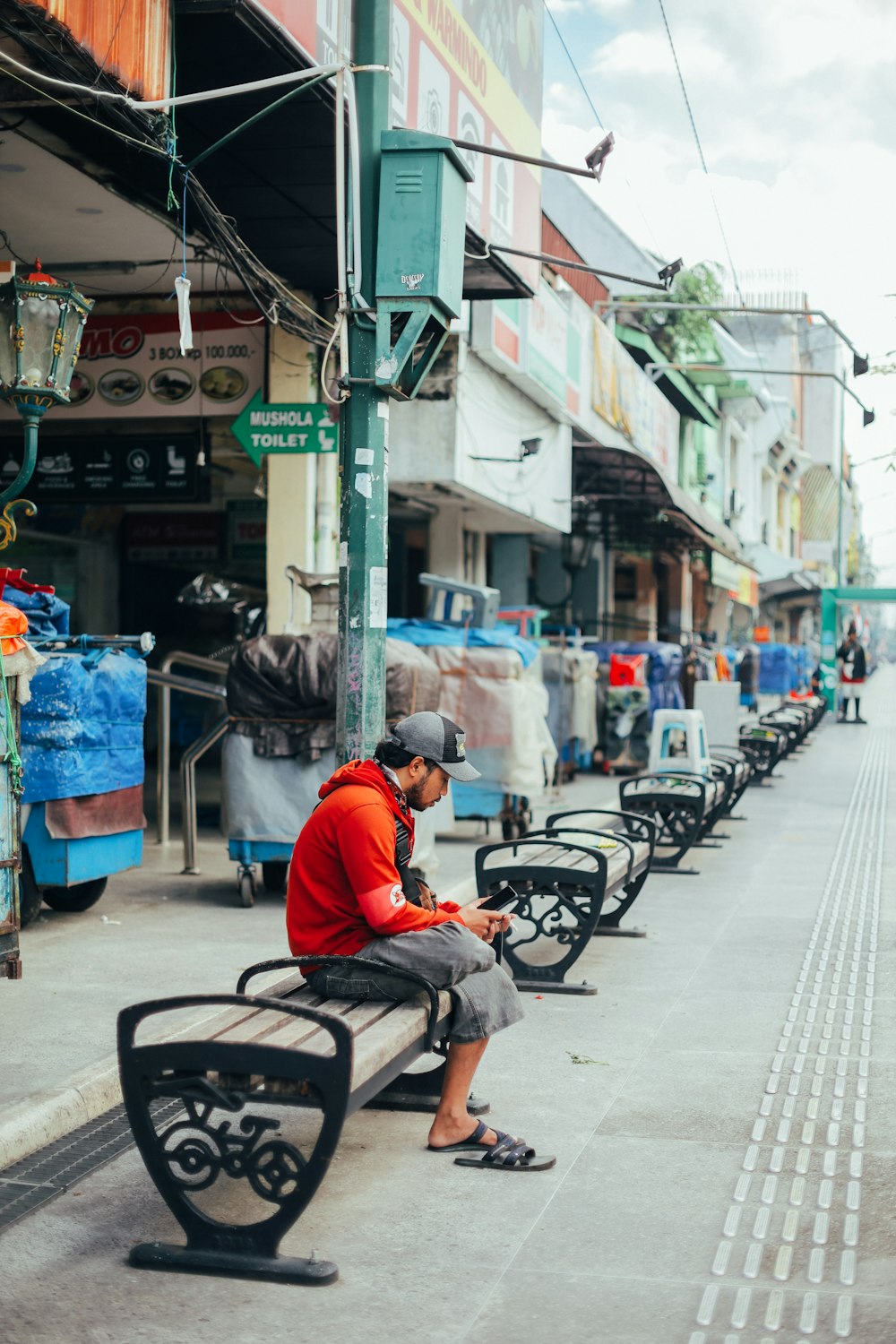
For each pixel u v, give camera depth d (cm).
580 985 708
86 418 1315
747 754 1744
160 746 1162
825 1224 410
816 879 1088
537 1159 460
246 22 745
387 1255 389
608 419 2239
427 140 706
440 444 1518
